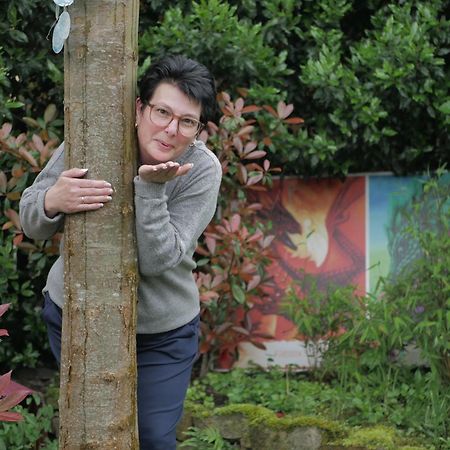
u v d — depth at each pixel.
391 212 4.73
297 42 4.79
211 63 4.52
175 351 2.84
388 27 4.39
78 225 2.42
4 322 4.52
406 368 4.25
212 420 3.94
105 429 2.45
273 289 4.75
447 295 3.98
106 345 2.43
